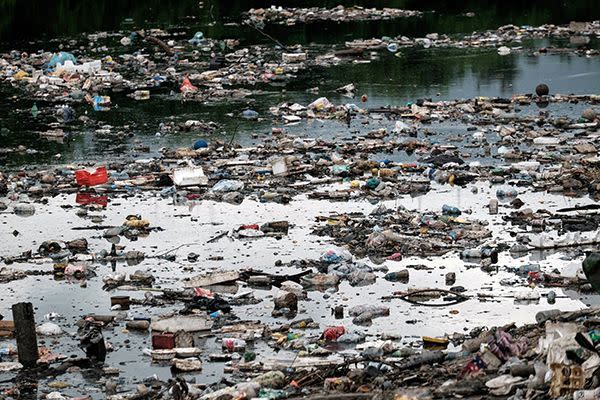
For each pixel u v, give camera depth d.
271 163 44.31
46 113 57.22
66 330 28.73
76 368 26.16
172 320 28.34
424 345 26.67
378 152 47.44
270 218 38.34
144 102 59.59
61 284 32.19
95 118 55.88
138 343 27.73
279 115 55.38
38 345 27.67
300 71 68.06
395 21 89.00
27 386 25.27
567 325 22.56
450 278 31.47
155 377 25.41
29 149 49.56
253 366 25.45
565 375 20.53
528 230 36.09
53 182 43.75
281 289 31.19
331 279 31.52
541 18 88.75
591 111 52.12
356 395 21.95
